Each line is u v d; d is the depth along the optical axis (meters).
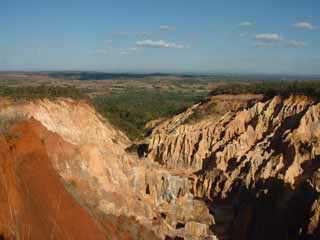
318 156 47.78
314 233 35.91
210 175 55.78
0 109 48.09
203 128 70.56
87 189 32.28
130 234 29.55
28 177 21.08
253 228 44.12
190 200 51.25
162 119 95.44
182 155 64.81
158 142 69.25
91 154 38.66
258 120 65.25
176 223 45.12
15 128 24.92
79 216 23.03
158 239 33.72
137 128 92.94
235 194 52.16
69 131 59.09
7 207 17.47
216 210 50.59
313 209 37.00
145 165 57.56
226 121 70.31
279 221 41.38
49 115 58.62
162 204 50.34
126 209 34.88
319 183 39.69
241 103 78.31
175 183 53.09
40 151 24.67
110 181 39.91
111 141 68.88
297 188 42.22
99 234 23.72
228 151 60.19
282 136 56.16
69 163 34.56
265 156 54.44
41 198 20.75
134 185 50.94
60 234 19.69
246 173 53.31
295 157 49.28
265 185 48.00
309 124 56.19
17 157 21.89
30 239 17.23
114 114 94.81
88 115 68.88
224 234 45.47
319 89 65.19
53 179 23.70
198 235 41.38
